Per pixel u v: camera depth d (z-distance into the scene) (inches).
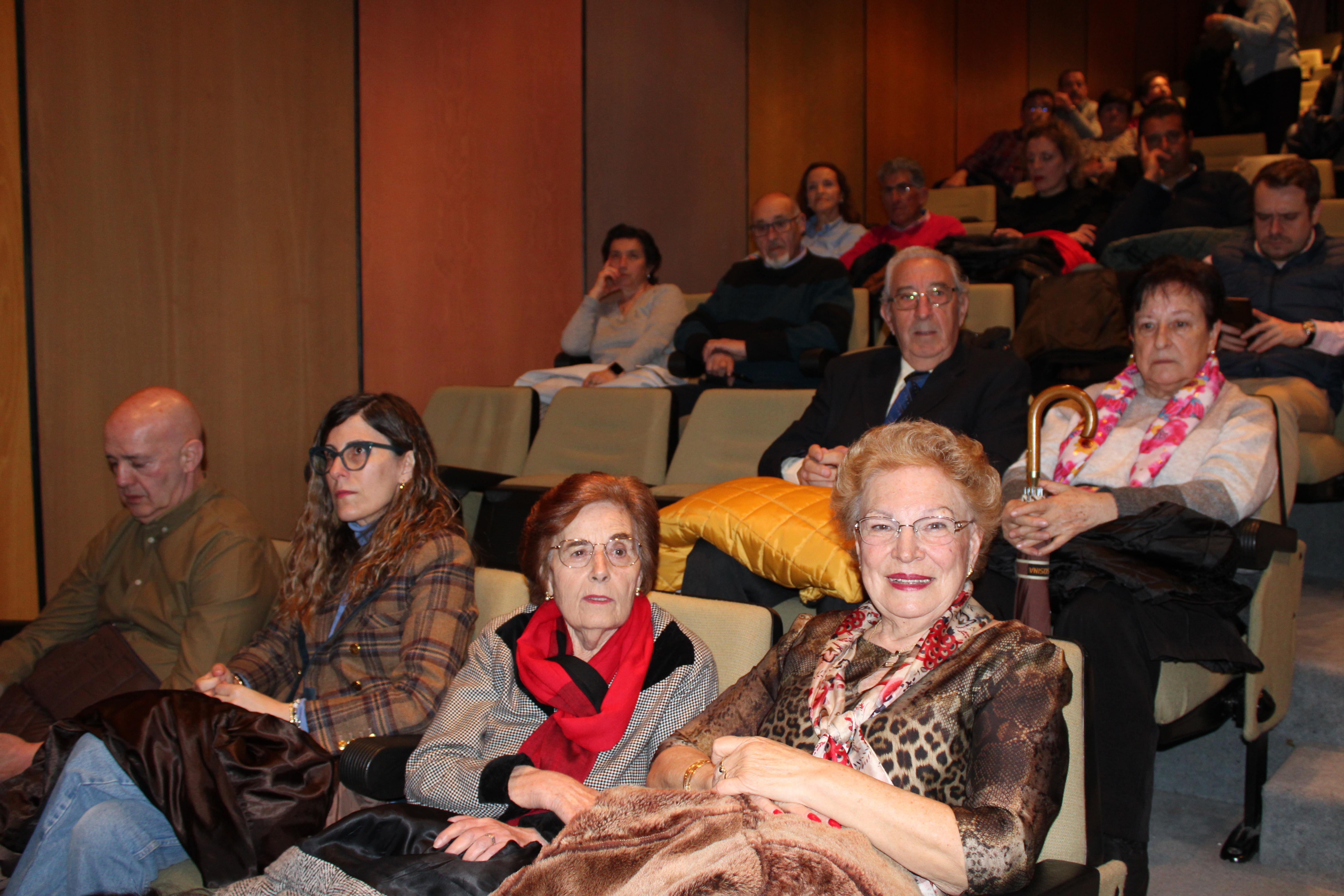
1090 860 53.1
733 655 69.0
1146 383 94.3
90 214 146.0
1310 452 111.5
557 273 214.5
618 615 65.5
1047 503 77.7
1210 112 284.2
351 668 76.9
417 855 52.4
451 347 196.5
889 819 46.2
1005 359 103.8
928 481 55.3
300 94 171.5
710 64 248.1
